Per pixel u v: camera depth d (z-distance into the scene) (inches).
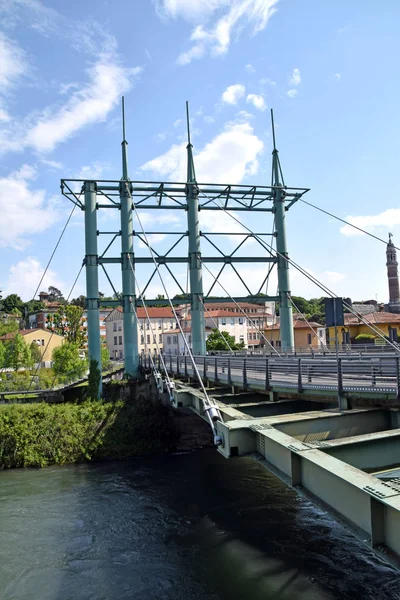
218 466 1076.5
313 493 283.0
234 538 654.5
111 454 1224.2
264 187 1567.4
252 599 493.4
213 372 915.4
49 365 3068.4
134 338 1469.0
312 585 518.0
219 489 889.5
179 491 889.5
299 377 577.3
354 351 1396.4
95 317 1407.5
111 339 3688.5
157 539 665.0
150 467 1103.6
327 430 444.8
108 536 680.4
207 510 773.9
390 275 3358.8
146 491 898.7
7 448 1155.9
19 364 2253.9
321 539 639.1
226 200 1566.2
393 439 350.6
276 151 1624.0
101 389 1385.3
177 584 535.2
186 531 689.6
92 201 1438.2
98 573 570.3
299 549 609.9
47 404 1299.2
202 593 512.4
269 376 665.6
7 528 718.5
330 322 606.9
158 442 1268.5
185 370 1019.3
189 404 811.4
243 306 3405.5
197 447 1309.1
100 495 880.3
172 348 3253.0
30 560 609.9
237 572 555.8
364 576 534.9
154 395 1355.8
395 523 208.7
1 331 3107.8
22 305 5767.7
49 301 6496.1
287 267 1553.9
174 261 1505.9
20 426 1186.6
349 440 331.3
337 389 505.0
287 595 498.0
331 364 558.3
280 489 871.1
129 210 1471.5
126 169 1507.1
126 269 1460.4
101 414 1274.6
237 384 751.7
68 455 1188.5
